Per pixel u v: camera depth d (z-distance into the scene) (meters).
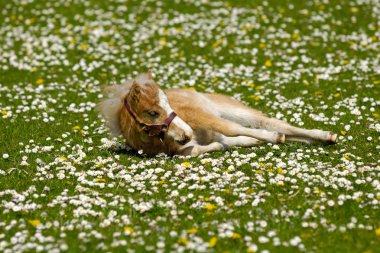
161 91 12.88
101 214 10.32
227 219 10.05
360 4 26.94
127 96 13.20
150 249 9.02
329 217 9.97
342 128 14.45
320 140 13.36
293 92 17.70
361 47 21.67
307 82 18.45
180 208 10.59
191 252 8.92
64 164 12.78
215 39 23.50
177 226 9.84
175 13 26.83
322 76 18.84
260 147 13.42
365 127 14.40
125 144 13.84
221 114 14.31
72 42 23.56
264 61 20.97
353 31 23.81
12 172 12.55
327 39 22.88
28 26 26.12
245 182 11.41
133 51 22.67
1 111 16.83
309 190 10.84
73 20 26.55
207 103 14.10
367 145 13.22
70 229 9.83
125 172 12.20
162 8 27.67
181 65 20.84
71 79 20.03
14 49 23.36
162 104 12.71
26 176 12.31
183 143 12.78
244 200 10.57
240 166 12.26
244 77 19.41
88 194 11.22
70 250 9.08
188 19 25.94
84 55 22.28
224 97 14.79
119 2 28.73
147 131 12.82
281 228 9.61
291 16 25.77
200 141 13.71
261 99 17.28
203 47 22.70
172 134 12.69
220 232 9.53
